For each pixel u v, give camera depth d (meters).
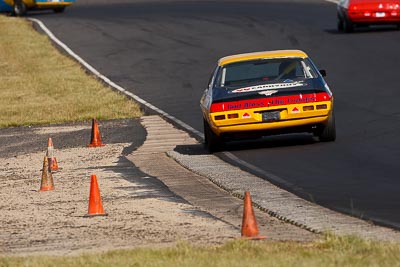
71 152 70.19
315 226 38.81
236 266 29.83
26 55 132.62
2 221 44.44
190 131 75.81
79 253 35.25
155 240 37.50
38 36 146.38
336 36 126.81
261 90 61.50
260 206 44.28
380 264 29.73
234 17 153.50
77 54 131.12
